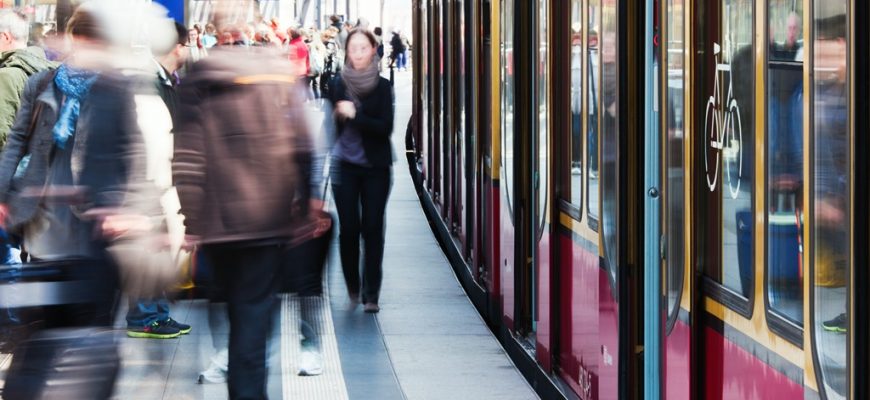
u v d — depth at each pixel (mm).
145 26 6891
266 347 6941
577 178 7359
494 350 10109
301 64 26500
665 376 5395
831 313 3521
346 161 11445
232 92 6754
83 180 6266
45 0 12539
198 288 11414
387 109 11359
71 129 7316
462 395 8719
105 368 6480
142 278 7047
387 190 11578
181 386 8648
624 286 6125
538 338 8531
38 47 9703
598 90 6664
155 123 8359
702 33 4922
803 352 3844
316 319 9375
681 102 5121
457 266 14109
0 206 7430
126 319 10039
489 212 11078
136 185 6367
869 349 3281
